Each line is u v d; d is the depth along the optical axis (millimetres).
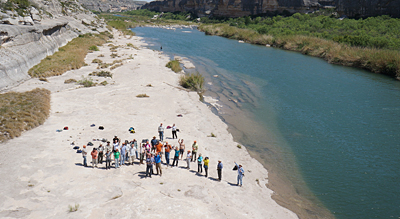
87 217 13586
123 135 23656
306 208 17359
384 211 17203
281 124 29719
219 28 113438
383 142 25672
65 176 17000
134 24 138875
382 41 63219
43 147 20516
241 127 28922
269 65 57250
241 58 64062
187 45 82188
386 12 91750
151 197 15586
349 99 37219
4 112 25031
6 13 45094
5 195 14789
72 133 23562
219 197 16734
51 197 14953
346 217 16672
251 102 36219
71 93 34812
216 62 59219
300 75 49656
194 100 35500
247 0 143000
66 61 47812
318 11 121125
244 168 21109
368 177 20625
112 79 42281
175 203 15258
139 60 55688
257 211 16156
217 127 28094
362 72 52625
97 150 19094
